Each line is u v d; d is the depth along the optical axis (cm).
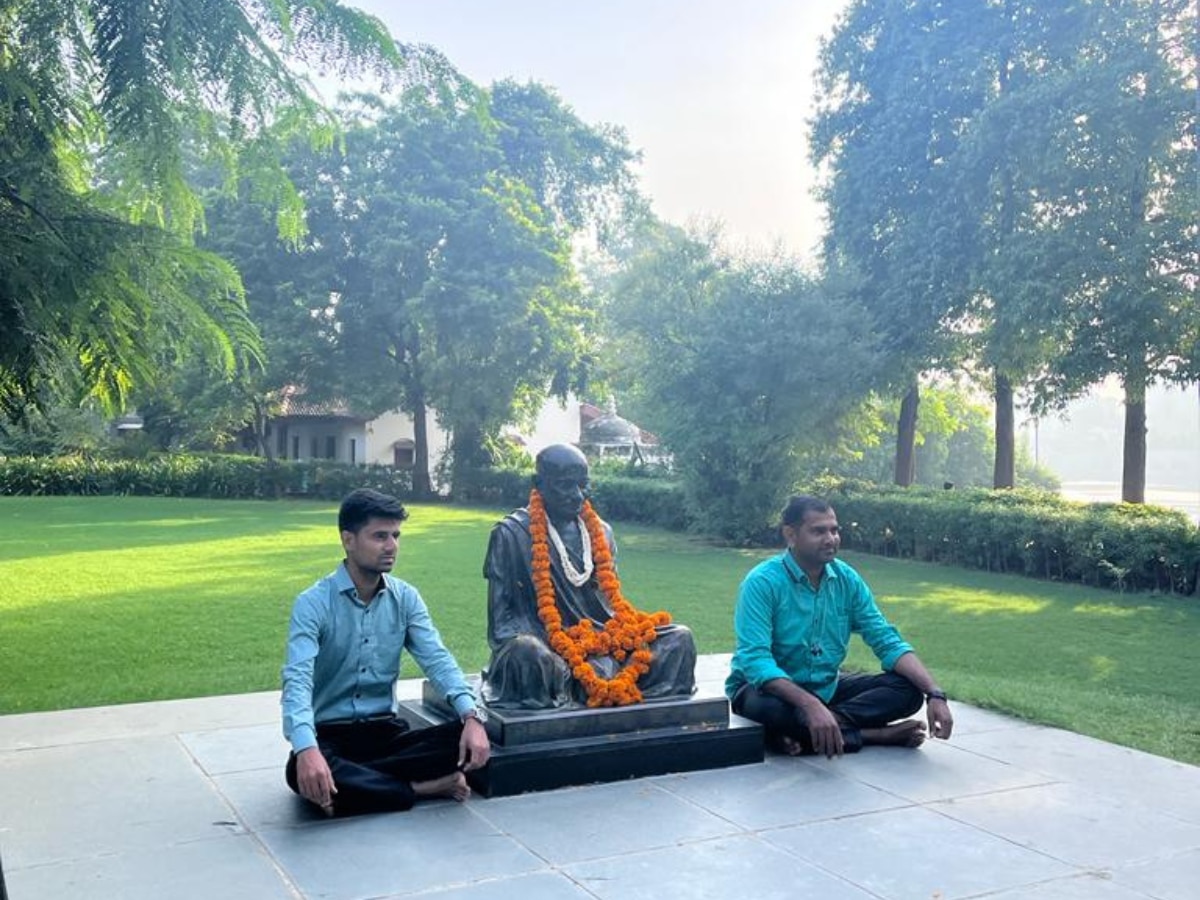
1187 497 4581
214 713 594
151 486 3216
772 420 1878
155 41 654
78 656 861
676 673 504
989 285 1894
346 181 2933
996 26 2006
